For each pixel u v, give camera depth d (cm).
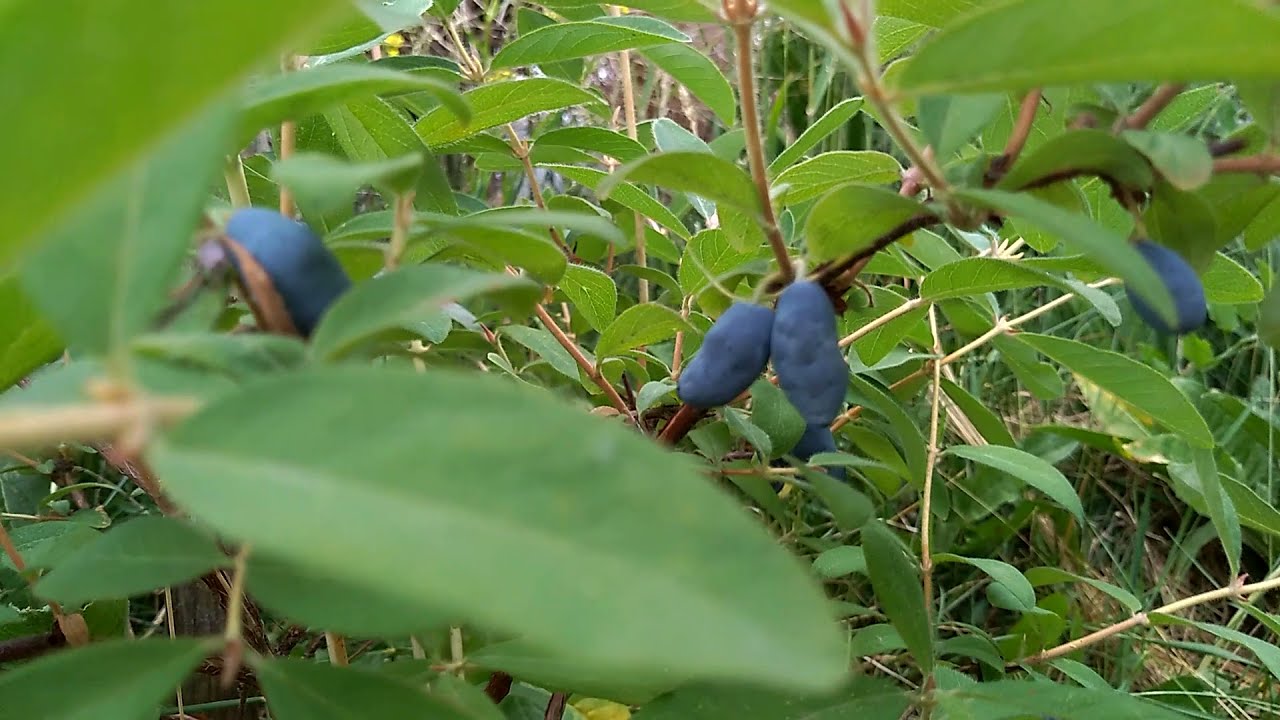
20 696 17
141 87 10
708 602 12
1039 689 22
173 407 14
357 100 24
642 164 21
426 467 13
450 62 31
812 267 22
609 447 13
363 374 14
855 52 18
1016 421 52
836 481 22
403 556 12
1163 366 49
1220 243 23
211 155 16
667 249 38
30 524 28
